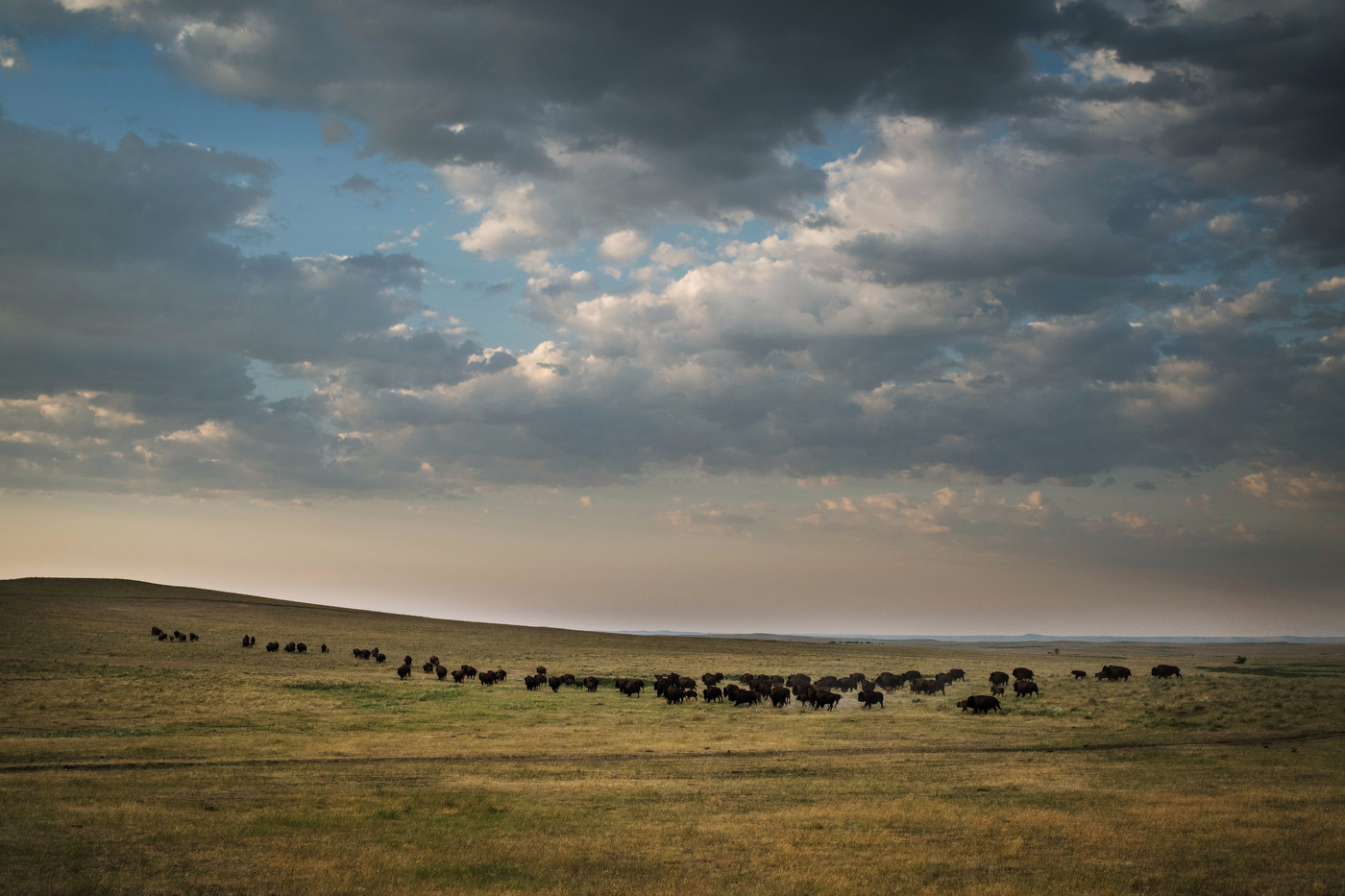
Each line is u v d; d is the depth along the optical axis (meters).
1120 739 39.72
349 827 20.67
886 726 44.72
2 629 90.44
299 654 94.50
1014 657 143.00
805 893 15.57
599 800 24.97
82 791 24.25
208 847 18.16
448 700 58.16
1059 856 18.52
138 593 154.12
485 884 15.88
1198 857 18.38
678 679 66.88
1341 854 18.53
